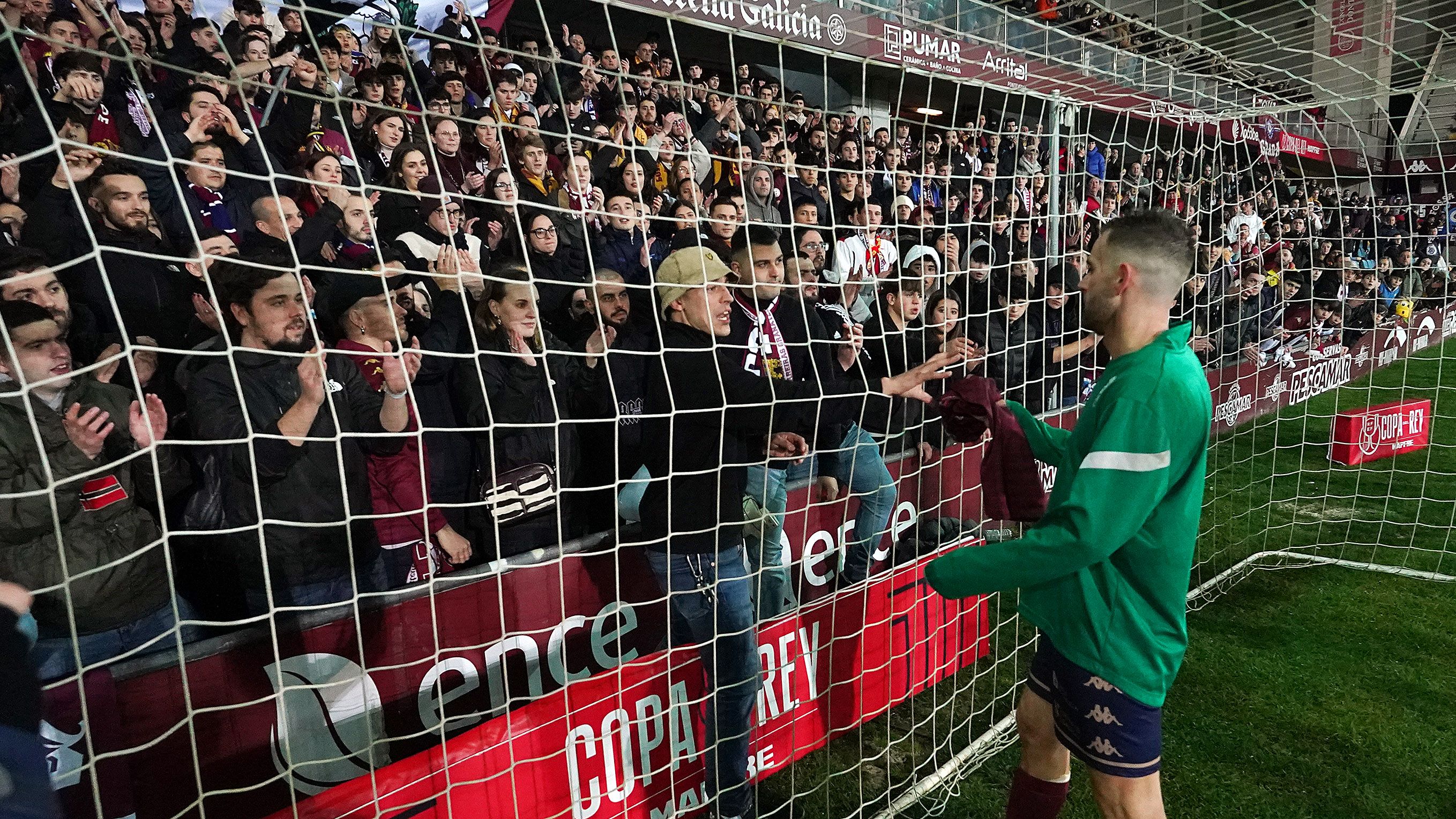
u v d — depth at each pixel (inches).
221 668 55.9
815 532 90.8
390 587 78.0
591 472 89.9
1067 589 56.0
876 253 104.6
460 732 66.9
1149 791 55.6
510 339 82.4
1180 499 52.9
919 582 100.3
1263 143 237.0
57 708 50.0
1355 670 106.9
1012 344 132.6
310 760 59.9
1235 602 129.2
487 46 65.0
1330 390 295.3
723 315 73.9
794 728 87.1
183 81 96.5
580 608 73.9
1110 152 227.9
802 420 81.7
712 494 73.5
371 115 105.4
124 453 61.6
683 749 78.3
